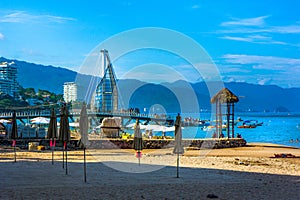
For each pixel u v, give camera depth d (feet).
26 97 572.10
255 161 91.35
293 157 103.09
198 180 59.52
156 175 64.90
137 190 48.88
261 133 276.00
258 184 56.29
